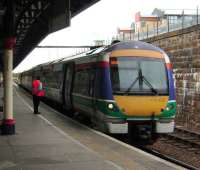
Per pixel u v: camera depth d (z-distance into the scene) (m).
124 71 14.68
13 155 10.10
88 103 16.58
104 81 14.62
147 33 34.59
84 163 9.23
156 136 14.96
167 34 27.44
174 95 14.95
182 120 24.80
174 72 26.25
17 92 50.28
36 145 11.61
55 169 8.59
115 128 14.33
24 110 23.64
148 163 9.39
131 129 14.55
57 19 20.08
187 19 26.36
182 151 15.22
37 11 25.78
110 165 9.04
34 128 15.47
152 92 14.60
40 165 8.98
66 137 13.21
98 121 15.23
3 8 13.88
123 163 9.35
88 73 16.75
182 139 17.00
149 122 14.62
